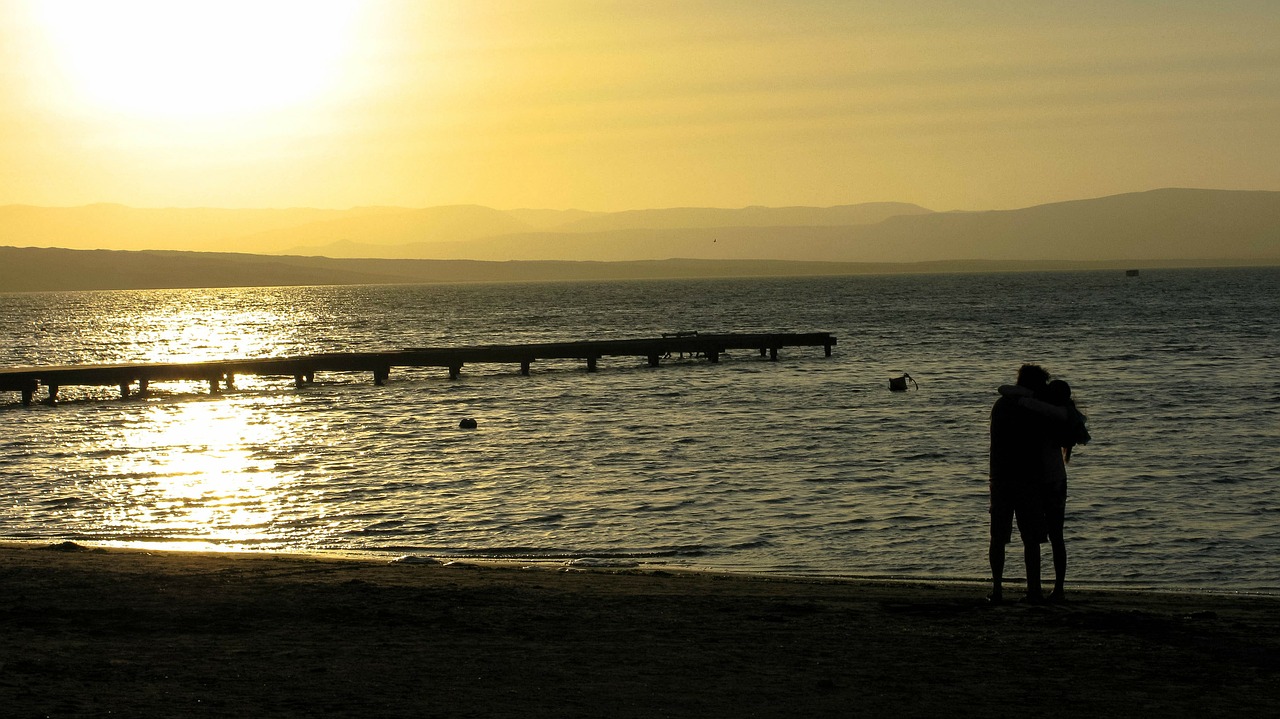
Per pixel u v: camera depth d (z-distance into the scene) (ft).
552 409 170.30
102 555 64.49
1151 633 43.01
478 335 417.08
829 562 71.20
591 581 57.11
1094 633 43.01
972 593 54.85
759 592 53.98
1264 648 40.47
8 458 126.52
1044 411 47.57
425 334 429.38
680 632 43.39
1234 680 36.32
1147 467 105.60
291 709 32.40
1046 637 42.34
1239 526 80.53
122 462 121.60
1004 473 48.44
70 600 48.73
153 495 99.60
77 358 334.03
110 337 451.53
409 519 87.56
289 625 44.14
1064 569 49.03
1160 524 81.41
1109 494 92.63
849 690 35.14
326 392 206.28
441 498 96.58
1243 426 134.62
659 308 653.30
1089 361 239.50
